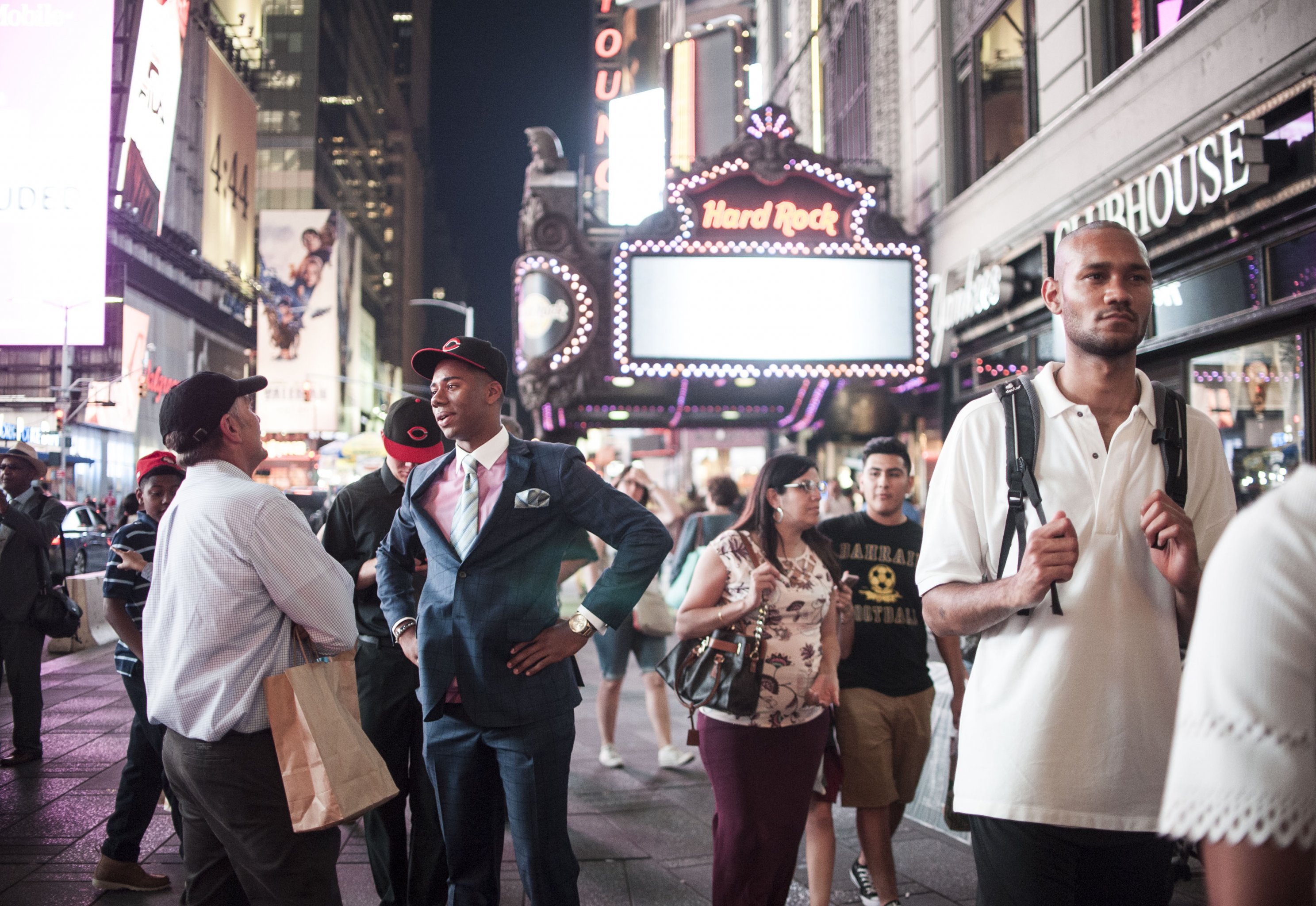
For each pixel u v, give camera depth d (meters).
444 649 3.01
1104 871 2.01
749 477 27.05
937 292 14.61
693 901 4.03
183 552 2.58
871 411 17.31
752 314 16.05
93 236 39.72
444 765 3.09
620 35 32.44
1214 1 8.16
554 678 3.06
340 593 2.68
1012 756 2.05
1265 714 0.94
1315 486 1.00
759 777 3.40
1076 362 2.27
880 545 4.13
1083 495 2.14
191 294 51.91
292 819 2.43
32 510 6.50
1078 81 10.77
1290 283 7.54
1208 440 2.23
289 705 2.49
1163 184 8.52
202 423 2.70
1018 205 12.14
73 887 4.13
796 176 15.99
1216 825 0.94
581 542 3.61
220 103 56.84
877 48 17.48
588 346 16.53
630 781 5.93
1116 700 2.02
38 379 40.88
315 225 72.81
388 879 3.87
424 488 3.27
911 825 5.07
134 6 41.62
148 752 4.10
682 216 16.25
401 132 119.56
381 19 109.19
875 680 3.95
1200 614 1.04
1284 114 7.47
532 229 16.75
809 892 4.16
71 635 6.34
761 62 28.08
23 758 6.11
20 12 40.00
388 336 115.62
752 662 3.39
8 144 39.66
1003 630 2.14
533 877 2.97
